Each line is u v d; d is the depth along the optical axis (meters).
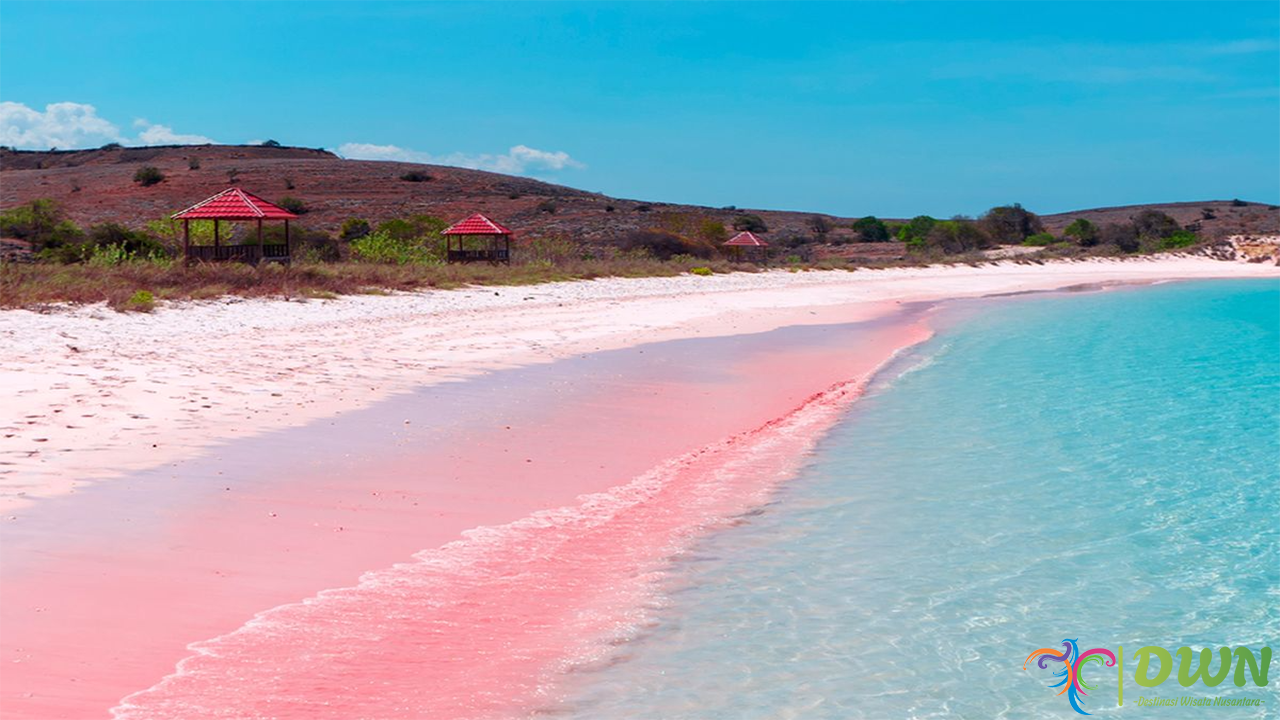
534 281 37.94
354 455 10.09
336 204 95.50
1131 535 8.38
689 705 5.28
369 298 28.78
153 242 42.25
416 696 5.20
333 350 17.84
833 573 7.35
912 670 5.79
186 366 14.91
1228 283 53.53
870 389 16.20
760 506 9.09
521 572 7.15
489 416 12.54
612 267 44.91
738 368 18.12
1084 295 43.97
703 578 7.19
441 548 7.53
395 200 98.56
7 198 95.88
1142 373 18.14
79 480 8.46
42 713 4.64
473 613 6.35
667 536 8.14
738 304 33.97
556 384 15.34
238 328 20.75
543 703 5.23
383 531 7.80
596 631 6.20
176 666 5.28
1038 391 16.00
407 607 6.35
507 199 100.88
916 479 10.14
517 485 9.42
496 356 18.25
